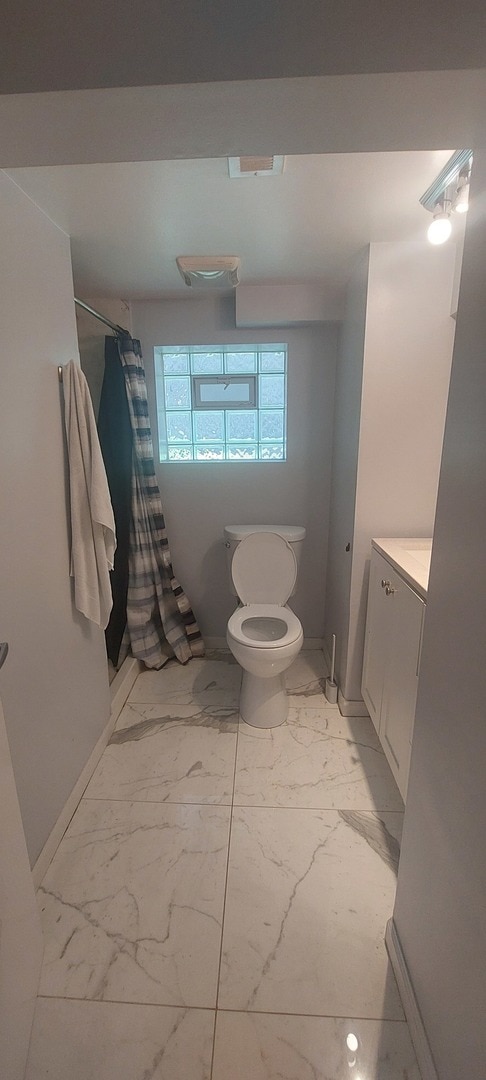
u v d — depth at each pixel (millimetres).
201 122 741
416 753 1054
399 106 701
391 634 1629
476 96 679
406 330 1796
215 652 2791
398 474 1934
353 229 1566
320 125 750
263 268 1940
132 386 2242
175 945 1218
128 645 2570
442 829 909
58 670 1501
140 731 2066
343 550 2229
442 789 907
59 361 1496
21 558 1257
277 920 1279
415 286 1753
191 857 1459
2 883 882
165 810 1638
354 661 2125
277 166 1137
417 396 1858
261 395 2588
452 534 853
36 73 664
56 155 835
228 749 1948
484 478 730
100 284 2113
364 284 1792
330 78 646
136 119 733
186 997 1110
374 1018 1072
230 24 637
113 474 2346
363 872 1412
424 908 1000
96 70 658
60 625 1517
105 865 1435
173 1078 978
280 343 2410
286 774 1808
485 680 730
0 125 743
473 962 775
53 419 1454
